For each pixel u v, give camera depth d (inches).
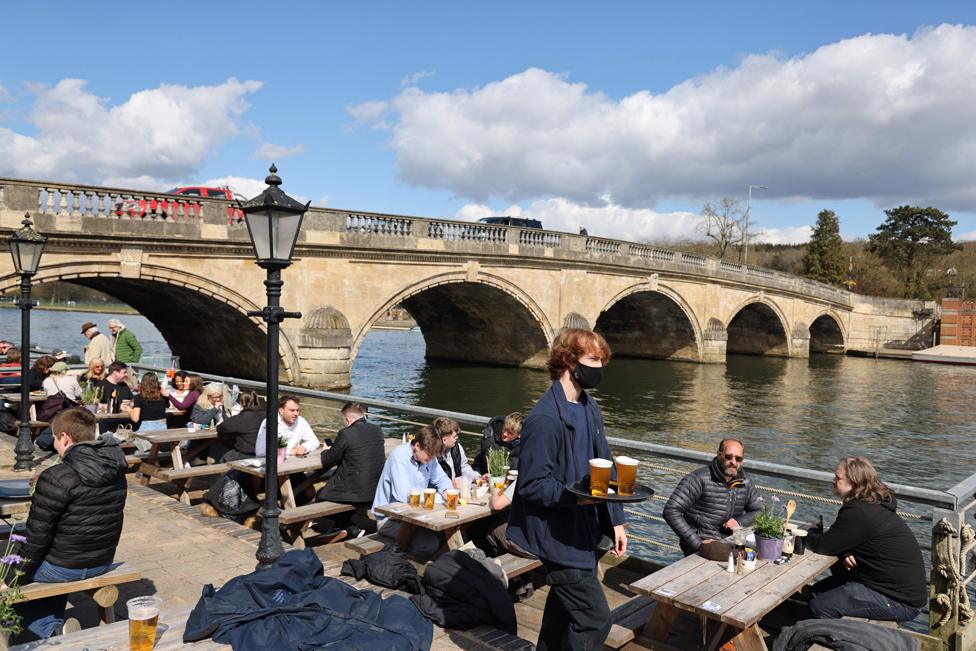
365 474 269.3
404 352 1955.0
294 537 265.3
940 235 3528.5
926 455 804.6
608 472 121.6
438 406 1030.4
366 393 1139.9
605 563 246.8
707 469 213.0
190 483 355.9
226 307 948.0
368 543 228.4
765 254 4274.1
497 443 287.0
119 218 768.9
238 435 314.3
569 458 129.5
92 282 902.4
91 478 163.6
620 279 1473.9
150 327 2805.1
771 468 208.4
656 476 663.8
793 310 2116.1
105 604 167.9
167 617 152.1
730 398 1203.9
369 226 1027.9
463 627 180.2
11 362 581.0
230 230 861.2
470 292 1331.2
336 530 278.1
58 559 162.7
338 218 981.2
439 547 230.5
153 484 350.6
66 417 170.9
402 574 198.2
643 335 1840.6
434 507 230.4
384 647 147.6
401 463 245.3
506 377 1349.7
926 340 2401.6
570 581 129.0
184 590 207.8
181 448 382.3
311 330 949.2
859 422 1005.2
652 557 441.1
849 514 184.4
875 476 188.4
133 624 133.8
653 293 1593.3
